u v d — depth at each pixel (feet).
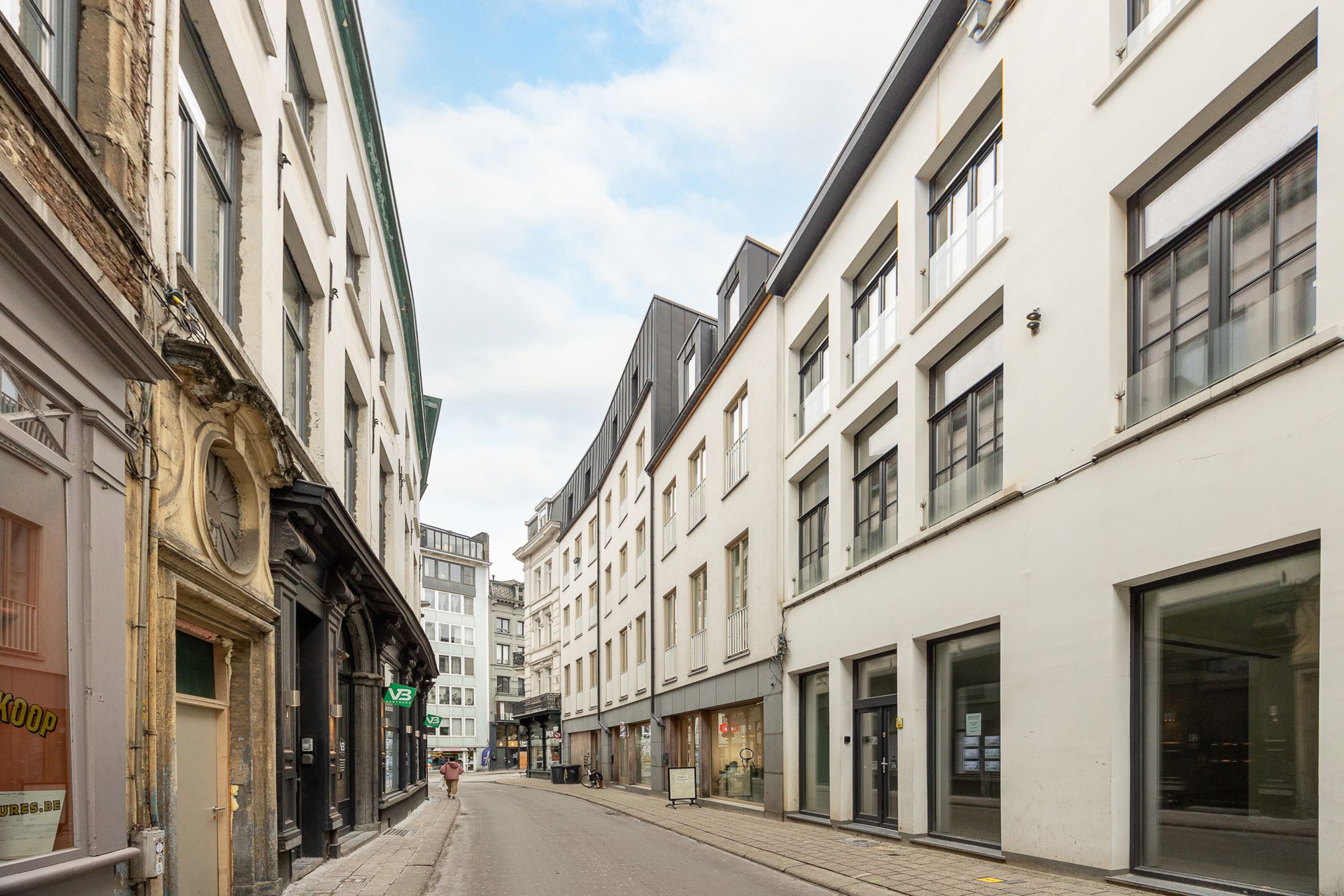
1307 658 20.44
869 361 47.83
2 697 12.80
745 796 62.49
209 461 23.89
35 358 13.73
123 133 17.61
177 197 21.57
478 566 236.02
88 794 14.83
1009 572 31.58
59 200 14.85
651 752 88.89
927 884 26.73
